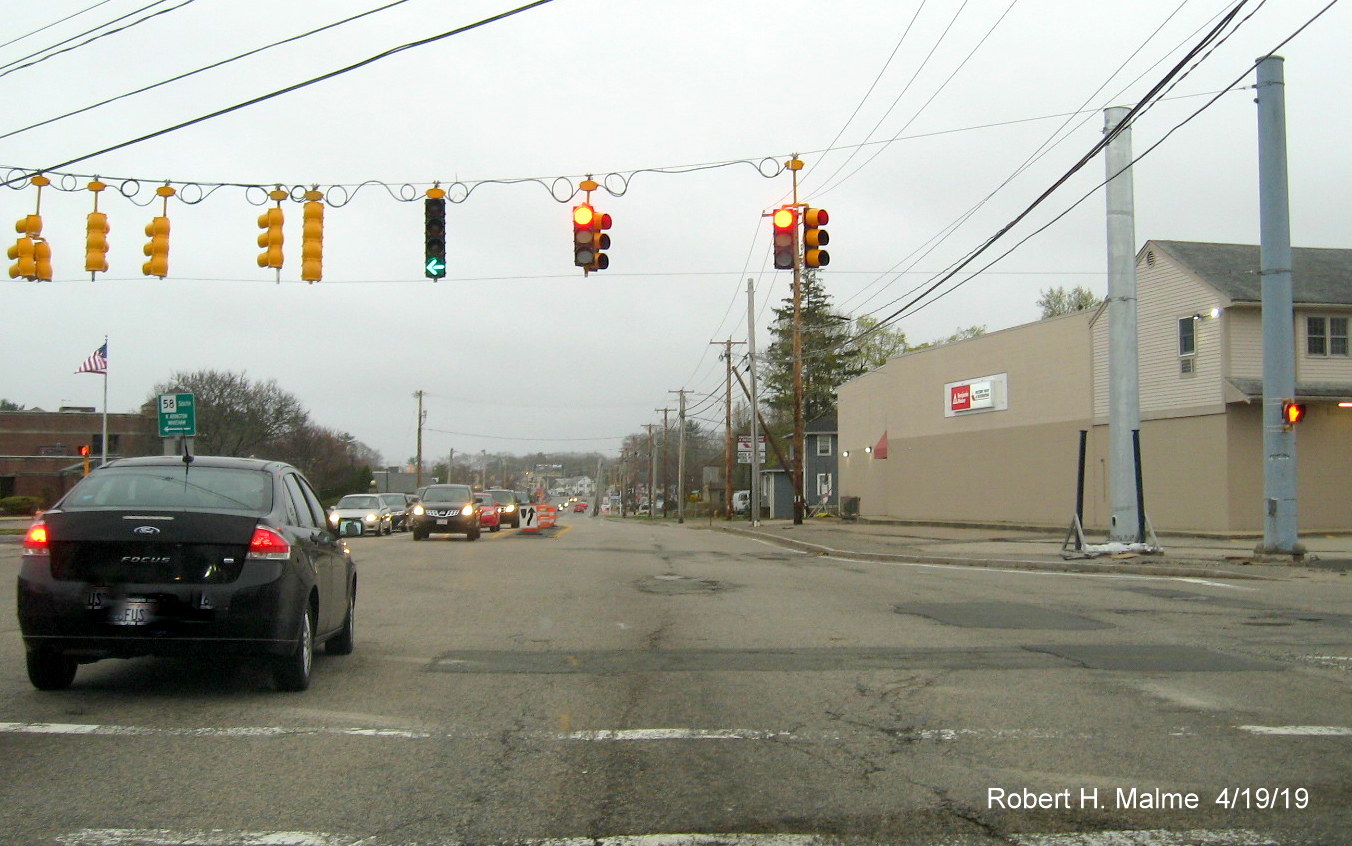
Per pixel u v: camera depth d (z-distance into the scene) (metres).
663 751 6.89
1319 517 28.81
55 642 7.81
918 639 11.45
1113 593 16.25
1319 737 7.18
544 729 7.47
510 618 13.39
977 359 40.34
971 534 35.09
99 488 8.48
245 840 5.22
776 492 75.12
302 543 8.62
